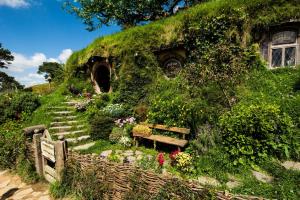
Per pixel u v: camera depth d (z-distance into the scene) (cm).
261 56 800
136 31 1045
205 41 864
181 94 753
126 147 659
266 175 409
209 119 582
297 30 741
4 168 573
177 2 1758
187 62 930
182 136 620
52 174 460
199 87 743
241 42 811
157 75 978
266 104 575
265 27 769
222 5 856
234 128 488
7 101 948
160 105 731
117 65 1109
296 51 747
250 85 716
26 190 448
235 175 420
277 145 460
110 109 895
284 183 365
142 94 948
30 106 955
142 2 1653
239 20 804
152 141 687
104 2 1658
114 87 1137
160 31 986
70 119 897
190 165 448
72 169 412
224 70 755
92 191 355
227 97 656
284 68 739
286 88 667
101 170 367
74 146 695
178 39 933
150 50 1002
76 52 1438
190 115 620
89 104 996
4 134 746
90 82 1344
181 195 281
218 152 478
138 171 328
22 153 540
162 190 295
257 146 457
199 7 991
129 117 838
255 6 779
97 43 1223
